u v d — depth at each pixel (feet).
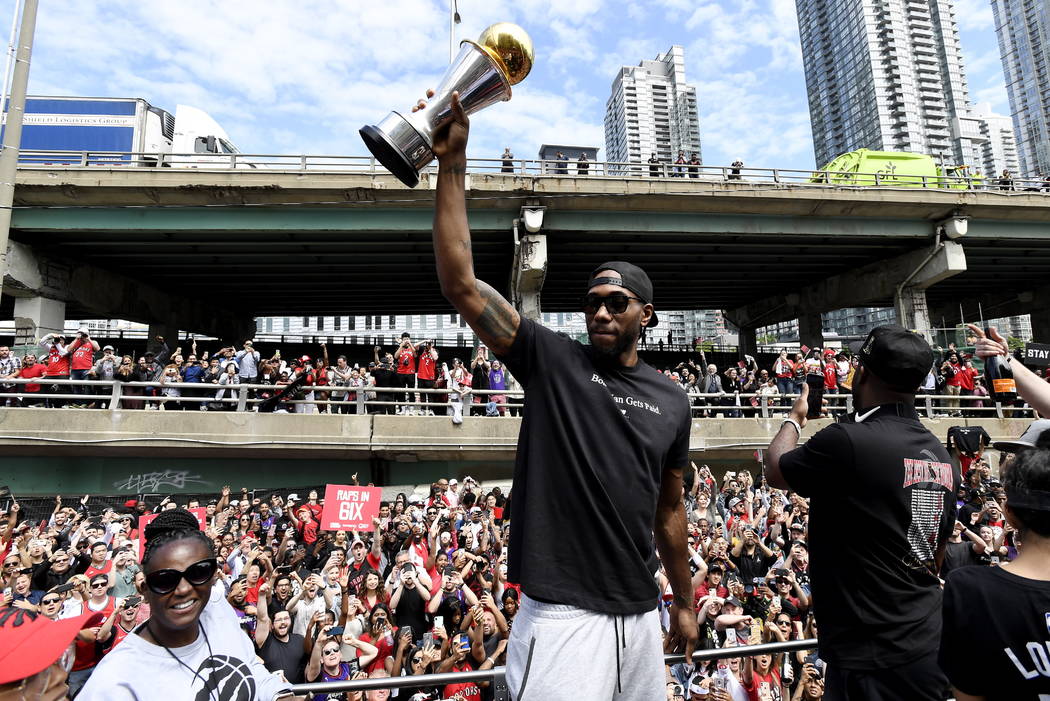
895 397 7.88
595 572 5.75
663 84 605.31
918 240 76.69
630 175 70.64
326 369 57.57
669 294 103.65
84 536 31.12
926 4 493.36
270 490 48.65
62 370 50.65
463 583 24.41
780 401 59.93
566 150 100.53
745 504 37.04
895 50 478.59
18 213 61.31
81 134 88.89
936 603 7.20
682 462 7.11
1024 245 82.07
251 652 8.45
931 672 6.81
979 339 9.64
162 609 7.50
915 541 7.16
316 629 18.99
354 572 26.43
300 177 62.49
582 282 91.30
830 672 7.53
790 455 7.86
